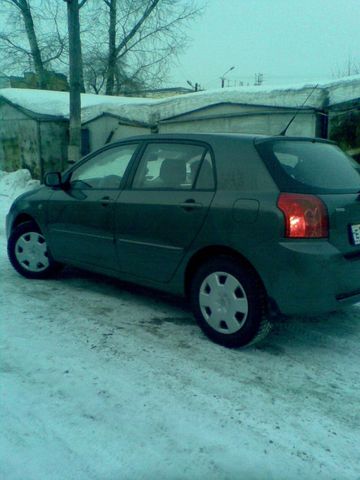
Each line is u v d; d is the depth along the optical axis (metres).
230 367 3.52
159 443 2.63
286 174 3.56
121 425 2.78
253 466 2.48
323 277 3.38
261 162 3.65
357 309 4.82
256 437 2.72
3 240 7.74
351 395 3.21
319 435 2.76
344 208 3.56
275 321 4.47
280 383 3.32
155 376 3.34
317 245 3.38
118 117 15.38
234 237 3.62
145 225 4.25
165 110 13.95
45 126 15.52
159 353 3.70
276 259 3.43
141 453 2.55
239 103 12.02
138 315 4.50
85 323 4.25
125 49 24.08
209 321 3.90
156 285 4.33
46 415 2.85
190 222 3.90
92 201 4.75
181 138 4.25
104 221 4.63
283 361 3.66
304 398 3.14
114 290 5.23
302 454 2.59
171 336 4.03
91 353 3.66
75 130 11.44
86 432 2.71
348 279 3.55
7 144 17.16
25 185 15.36
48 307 4.63
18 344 3.77
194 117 13.18
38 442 2.61
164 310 4.65
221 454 2.56
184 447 2.61
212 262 3.83
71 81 11.28
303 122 10.98
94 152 5.06
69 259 5.12
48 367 3.42
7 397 3.02
